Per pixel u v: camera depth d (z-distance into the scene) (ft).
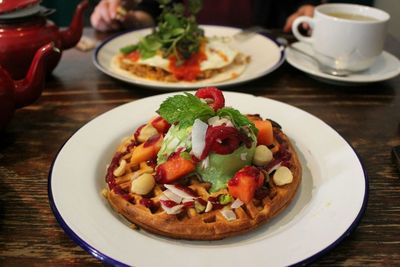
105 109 1.73
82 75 2.02
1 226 1.13
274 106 1.56
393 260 1.03
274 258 0.95
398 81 1.99
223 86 1.81
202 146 1.16
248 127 1.24
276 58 2.08
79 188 1.17
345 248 1.06
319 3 3.41
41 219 1.16
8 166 1.37
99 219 1.06
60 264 1.02
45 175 1.33
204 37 2.25
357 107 1.74
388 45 2.40
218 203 1.14
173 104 1.23
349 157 1.28
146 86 1.80
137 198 1.15
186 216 1.11
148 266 0.93
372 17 2.02
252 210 1.11
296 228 1.04
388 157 1.42
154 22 3.04
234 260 0.95
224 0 3.46
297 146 1.39
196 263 0.95
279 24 3.55
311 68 1.98
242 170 1.15
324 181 1.22
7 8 1.70
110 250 0.97
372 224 1.13
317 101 1.79
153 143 1.29
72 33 1.97
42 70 1.54
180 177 1.19
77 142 1.35
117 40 2.30
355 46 1.85
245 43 2.32
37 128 1.59
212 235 1.07
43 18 1.87
